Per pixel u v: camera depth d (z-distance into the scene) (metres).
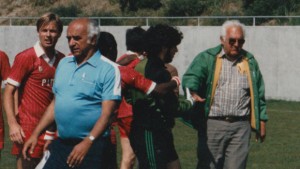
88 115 7.13
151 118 7.78
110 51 8.71
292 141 17.70
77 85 7.14
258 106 9.16
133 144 7.89
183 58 32.34
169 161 7.88
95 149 7.17
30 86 8.77
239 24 9.04
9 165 13.62
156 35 7.91
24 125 8.75
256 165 14.22
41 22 8.75
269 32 30.64
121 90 7.43
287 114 24.22
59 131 7.26
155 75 7.89
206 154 9.23
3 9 46.44
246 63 9.13
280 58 30.58
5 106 8.63
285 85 30.58
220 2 43.22
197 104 9.16
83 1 46.66
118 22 37.25
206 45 32.03
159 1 44.59
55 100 7.30
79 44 7.09
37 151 8.69
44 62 8.77
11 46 35.25
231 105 9.09
